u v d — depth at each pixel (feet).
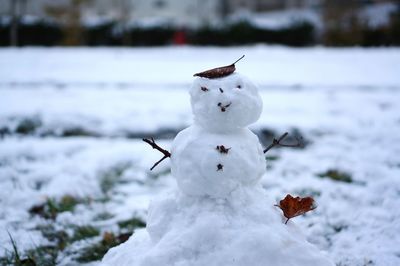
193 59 18.47
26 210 4.48
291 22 29.63
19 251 3.82
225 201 2.70
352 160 5.67
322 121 7.72
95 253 3.79
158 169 5.57
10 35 28.30
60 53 20.97
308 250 2.63
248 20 30.35
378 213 4.19
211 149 2.65
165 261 2.60
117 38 29.48
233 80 2.73
